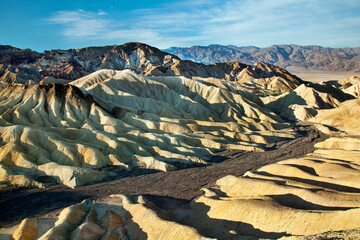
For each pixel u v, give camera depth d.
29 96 92.62
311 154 72.50
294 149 84.44
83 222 41.09
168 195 53.34
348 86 190.62
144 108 110.62
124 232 40.22
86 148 68.56
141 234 38.66
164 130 93.12
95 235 38.47
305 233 32.94
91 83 132.12
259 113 123.38
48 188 56.06
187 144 82.25
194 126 98.31
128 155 73.00
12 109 85.56
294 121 128.88
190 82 144.88
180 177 62.88
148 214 41.44
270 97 164.50
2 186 55.19
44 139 69.25
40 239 35.69
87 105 95.69
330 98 145.12
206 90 139.38
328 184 47.53
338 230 30.94
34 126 78.69
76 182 57.81
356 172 50.03
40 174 60.09
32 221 42.19
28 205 49.19
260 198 42.03
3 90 98.62
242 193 48.97
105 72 141.50
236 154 80.12
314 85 165.75
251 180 50.88
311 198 40.66
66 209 44.91
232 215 39.97
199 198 49.38
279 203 40.22
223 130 98.25
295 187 45.22
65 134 77.31
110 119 90.38
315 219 33.81
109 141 74.81
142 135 83.69
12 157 62.38
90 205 48.91
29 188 55.59
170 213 44.94
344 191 44.72
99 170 65.00
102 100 107.62
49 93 94.06
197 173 65.31
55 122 85.75
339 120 114.94
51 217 45.16
